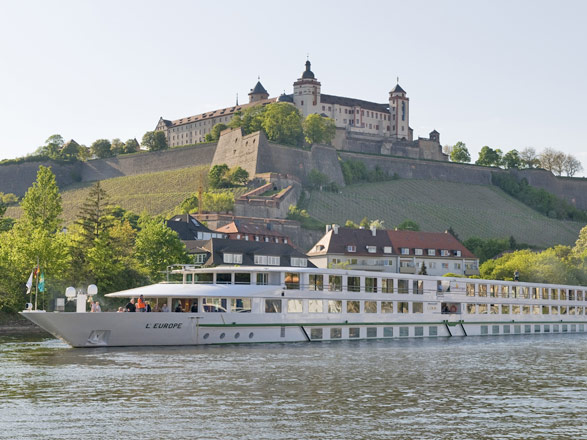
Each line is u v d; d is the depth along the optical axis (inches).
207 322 2431.1
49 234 4163.4
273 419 1369.3
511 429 1323.8
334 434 1273.4
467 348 2647.6
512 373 1999.3
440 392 1675.7
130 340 2361.0
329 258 6382.9
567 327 3644.2
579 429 1330.0
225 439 1232.2
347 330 2780.5
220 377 1801.2
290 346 2496.3
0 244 3737.7
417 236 6894.7
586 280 5826.8
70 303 3673.7
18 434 1245.7
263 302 2541.8
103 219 4178.2
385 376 1888.5
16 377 1775.3
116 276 3860.7
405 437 1263.5
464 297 3184.1
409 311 2979.8
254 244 5575.8
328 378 1829.5
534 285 3489.2
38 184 4692.4
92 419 1349.7
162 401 1510.8
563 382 1845.5
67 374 1819.6
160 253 4119.1
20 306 3538.4
